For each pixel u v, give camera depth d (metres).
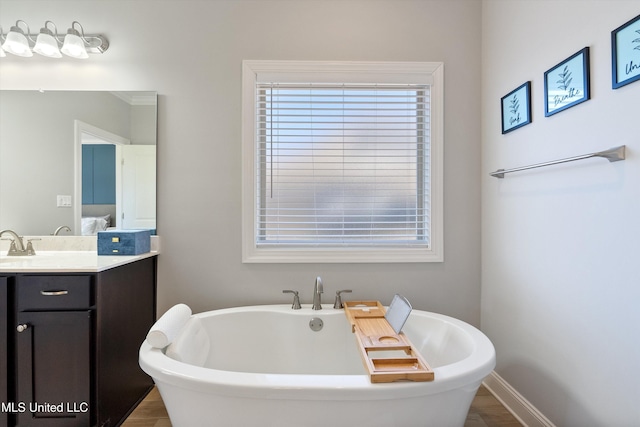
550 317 1.51
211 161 2.07
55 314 1.47
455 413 1.25
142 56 2.07
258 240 2.16
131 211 2.07
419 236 2.15
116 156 2.08
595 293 1.27
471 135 2.12
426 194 2.15
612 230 1.20
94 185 2.09
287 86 2.10
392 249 2.11
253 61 2.05
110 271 1.60
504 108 1.85
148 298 1.99
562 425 1.44
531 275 1.64
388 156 2.14
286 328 1.92
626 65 1.13
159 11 2.07
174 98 2.07
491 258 2.00
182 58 2.07
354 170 2.15
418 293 2.11
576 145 1.36
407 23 2.10
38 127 2.09
